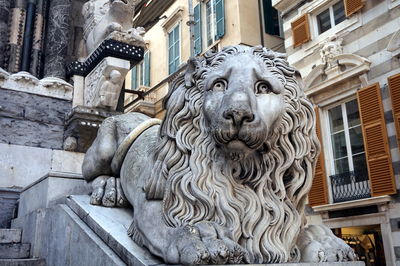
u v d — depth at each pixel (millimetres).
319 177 8289
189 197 1340
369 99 7605
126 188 1842
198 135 1424
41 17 4621
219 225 1259
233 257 1149
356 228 7949
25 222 2594
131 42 4023
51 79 3980
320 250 1326
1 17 4422
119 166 2074
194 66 1491
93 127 3768
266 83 1348
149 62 15570
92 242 1578
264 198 1366
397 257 6871
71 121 3766
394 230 6977
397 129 7059
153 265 1221
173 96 1508
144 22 11133
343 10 8836
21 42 4473
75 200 2021
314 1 9289
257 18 12047
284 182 1445
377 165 7281
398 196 6988
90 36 4418
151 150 1674
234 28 11836
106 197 1904
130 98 15680
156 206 1403
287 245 1329
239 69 1342
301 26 9516
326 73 8656
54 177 2457
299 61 9547
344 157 8234
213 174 1368
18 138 3627
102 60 3934
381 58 7691
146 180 1522
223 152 1362
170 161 1425
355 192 7766
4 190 3230
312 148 1474
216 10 12461
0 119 3588
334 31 8781
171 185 1376
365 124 7586
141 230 1395
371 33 7977
